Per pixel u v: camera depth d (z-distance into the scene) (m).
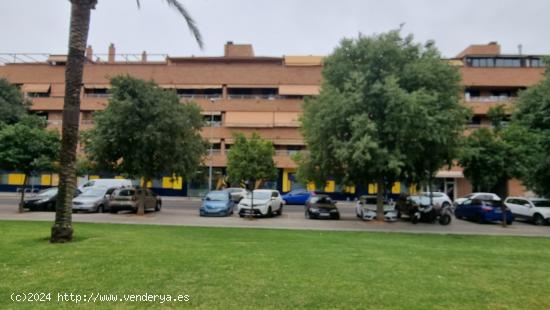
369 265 8.91
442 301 6.13
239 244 11.80
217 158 46.19
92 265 7.96
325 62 22.02
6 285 6.34
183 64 49.97
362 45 20.48
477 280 7.68
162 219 20.58
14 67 49.59
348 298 6.12
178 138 22.48
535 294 6.69
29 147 21.45
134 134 21.08
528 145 23.62
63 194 11.25
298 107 46.94
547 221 22.69
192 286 6.57
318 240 13.42
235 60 50.44
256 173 33.50
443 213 21.34
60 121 48.12
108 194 25.36
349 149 18.66
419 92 18.75
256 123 46.72
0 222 16.36
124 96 21.59
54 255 8.91
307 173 23.02
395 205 24.30
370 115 19.72
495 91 46.66
